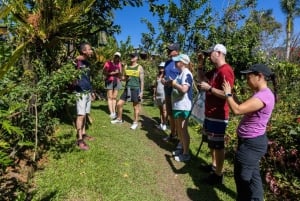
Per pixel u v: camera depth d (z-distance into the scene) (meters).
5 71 2.34
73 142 6.10
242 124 3.90
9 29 5.14
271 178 5.05
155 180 5.14
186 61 5.73
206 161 6.04
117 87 8.76
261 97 3.71
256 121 3.77
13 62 2.35
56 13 5.43
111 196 4.45
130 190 4.69
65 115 7.83
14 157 4.66
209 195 4.81
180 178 5.29
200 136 7.64
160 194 4.73
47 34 5.51
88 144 6.25
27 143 4.18
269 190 4.96
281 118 6.31
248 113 3.78
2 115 3.37
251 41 10.55
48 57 6.09
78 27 6.27
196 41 12.04
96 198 4.36
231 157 6.20
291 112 7.46
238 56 10.27
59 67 6.37
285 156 5.30
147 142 6.95
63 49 7.15
